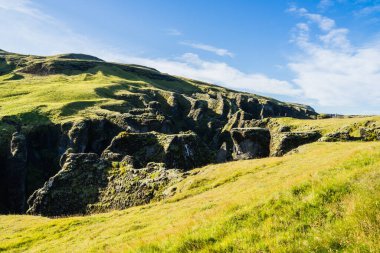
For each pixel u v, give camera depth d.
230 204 18.30
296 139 96.88
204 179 46.25
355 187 14.38
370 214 11.88
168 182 52.38
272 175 36.06
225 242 12.82
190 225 16.56
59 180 61.97
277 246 11.52
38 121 152.38
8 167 118.44
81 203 58.88
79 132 138.88
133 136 88.12
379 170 15.69
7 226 44.28
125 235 26.92
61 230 38.00
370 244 10.19
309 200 14.26
